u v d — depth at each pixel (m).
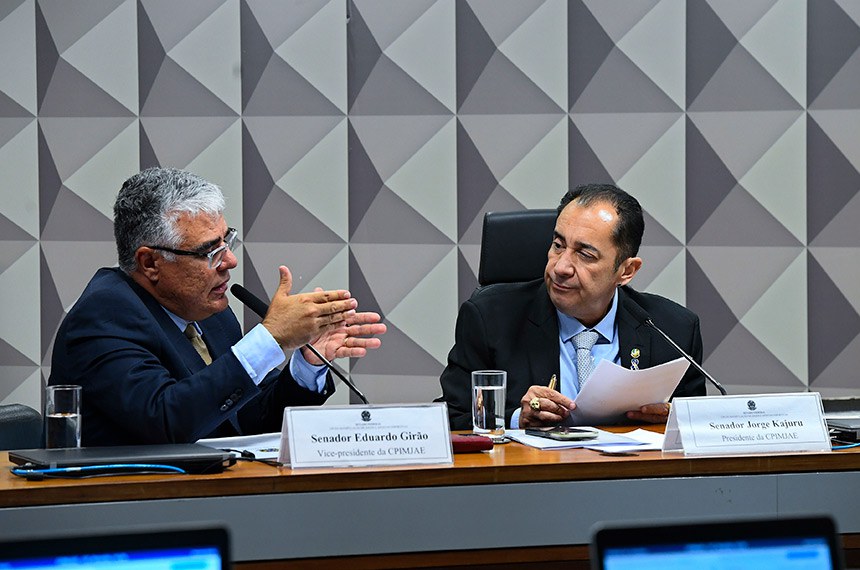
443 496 3.08
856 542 3.32
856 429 3.59
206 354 4.36
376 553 3.05
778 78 7.04
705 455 3.29
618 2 7.11
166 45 7.34
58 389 3.46
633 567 1.71
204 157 7.35
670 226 7.16
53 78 7.39
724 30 7.06
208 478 2.96
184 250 3.97
